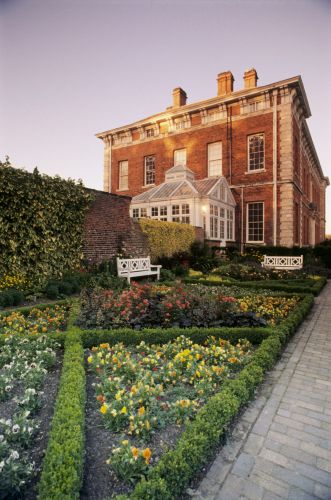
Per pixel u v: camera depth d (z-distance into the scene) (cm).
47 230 836
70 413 213
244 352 399
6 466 172
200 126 1988
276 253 1584
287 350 425
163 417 244
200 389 282
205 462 201
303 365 372
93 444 218
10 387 275
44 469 165
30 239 794
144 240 1208
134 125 2238
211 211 1611
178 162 2109
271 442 226
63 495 146
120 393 258
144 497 154
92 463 199
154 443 217
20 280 745
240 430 241
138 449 207
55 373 331
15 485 168
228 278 1061
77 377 276
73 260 919
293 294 744
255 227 1802
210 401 247
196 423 215
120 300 508
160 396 278
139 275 998
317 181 3164
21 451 205
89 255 975
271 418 257
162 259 1266
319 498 174
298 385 320
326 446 221
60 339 404
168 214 1639
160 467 172
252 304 636
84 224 962
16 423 218
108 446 216
